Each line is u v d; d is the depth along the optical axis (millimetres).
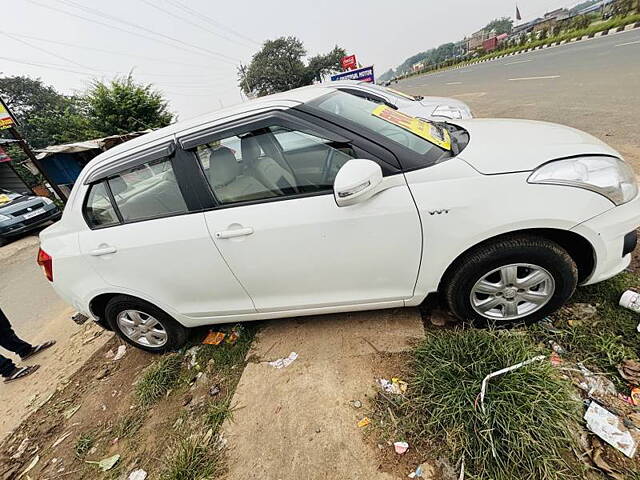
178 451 1817
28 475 2000
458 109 4789
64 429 2252
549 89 8117
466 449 1407
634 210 1654
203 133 1912
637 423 1379
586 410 1469
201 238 1945
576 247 1765
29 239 8094
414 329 2129
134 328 2584
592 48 13695
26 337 3721
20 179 11742
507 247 1688
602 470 1276
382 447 1547
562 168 1627
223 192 1920
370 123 1936
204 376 2289
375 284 1941
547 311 1868
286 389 1979
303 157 1818
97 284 2309
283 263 1919
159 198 2029
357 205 1710
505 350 1711
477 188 1630
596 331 1800
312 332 2330
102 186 2137
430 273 1828
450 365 1728
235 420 1895
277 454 1658
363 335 2189
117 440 2037
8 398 2756
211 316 2316
